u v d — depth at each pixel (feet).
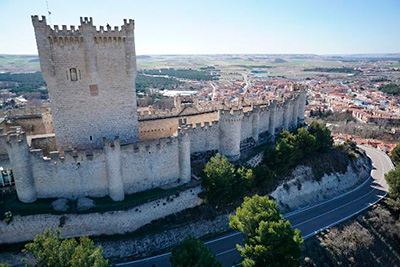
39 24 181.16
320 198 304.50
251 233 172.24
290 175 295.07
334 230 245.86
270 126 335.88
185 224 209.77
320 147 353.72
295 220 260.01
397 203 298.15
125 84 215.10
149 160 211.41
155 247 192.44
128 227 192.13
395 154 418.31
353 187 344.28
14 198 188.24
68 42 191.01
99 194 200.44
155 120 274.57
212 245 205.57
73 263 124.47
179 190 215.10
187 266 142.61
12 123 245.24
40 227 175.73
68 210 183.62
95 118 211.41
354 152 418.92
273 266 155.02
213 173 213.87
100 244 182.70
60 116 202.39
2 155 208.54
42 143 216.33
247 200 191.62
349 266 222.28
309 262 209.46
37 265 131.23
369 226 268.62
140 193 211.00
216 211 224.12
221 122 261.85
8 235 172.76
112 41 202.28
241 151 290.56
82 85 201.98
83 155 189.98
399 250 266.98
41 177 185.47
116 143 191.62
